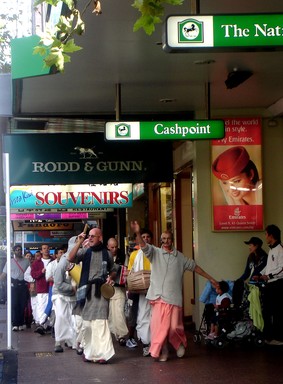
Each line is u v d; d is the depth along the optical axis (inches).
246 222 569.3
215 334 504.7
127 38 394.6
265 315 506.0
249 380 393.1
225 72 469.1
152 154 593.6
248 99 544.4
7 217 542.6
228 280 551.5
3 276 734.5
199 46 255.4
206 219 573.0
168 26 254.8
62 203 698.2
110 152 589.6
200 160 574.6
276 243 508.1
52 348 560.7
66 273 537.6
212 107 570.9
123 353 509.0
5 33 442.3
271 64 450.9
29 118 603.2
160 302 456.8
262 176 571.2
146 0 237.6
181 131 430.3
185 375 412.8
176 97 540.1
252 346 514.6
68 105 565.9
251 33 255.6
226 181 570.3
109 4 343.0
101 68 453.7
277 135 577.0
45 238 1577.3
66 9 337.4
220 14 255.4
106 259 469.7
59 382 406.6
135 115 603.5
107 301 469.1
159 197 791.7
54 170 584.4
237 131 573.0
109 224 1111.0
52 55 254.5
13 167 580.4
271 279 502.9
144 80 486.3
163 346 462.6
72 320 541.6
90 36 389.7
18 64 408.5
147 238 514.0
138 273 491.5
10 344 551.8
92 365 461.7
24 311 732.7
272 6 355.9
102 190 701.3
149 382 396.2
